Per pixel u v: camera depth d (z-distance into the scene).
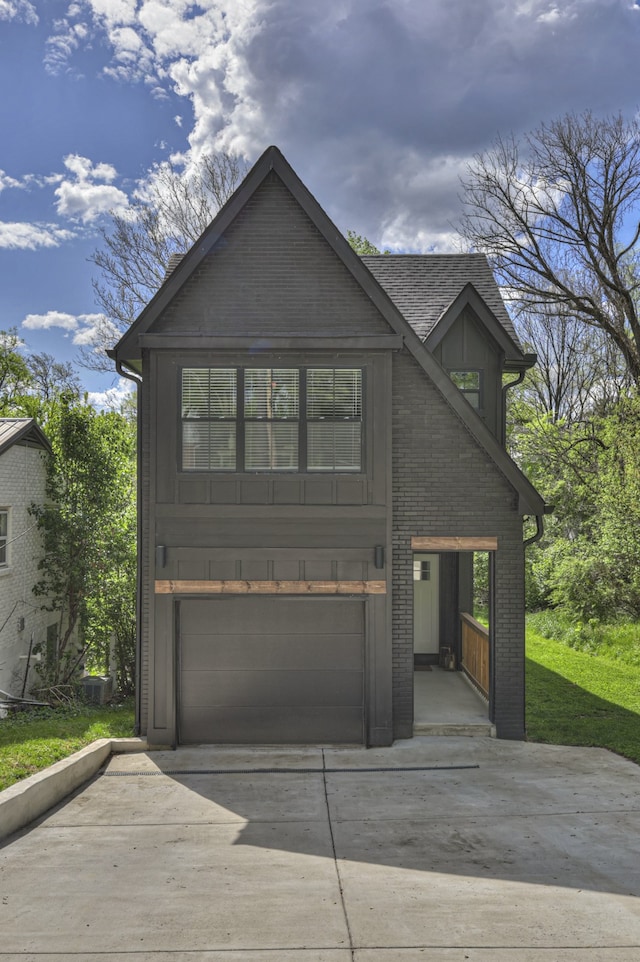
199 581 11.17
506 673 11.46
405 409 11.52
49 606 17.02
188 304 11.34
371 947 4.86
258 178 11.30
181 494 11.23
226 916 5.40
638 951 4.79
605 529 19.70
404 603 11.38
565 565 20.69
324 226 11.31
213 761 10.46
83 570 16.11
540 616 22.39
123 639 15.95
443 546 11.45
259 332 11.23
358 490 11.28
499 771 9.83
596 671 15.88
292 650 11.30
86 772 9.73
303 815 8.19
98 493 16.34
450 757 10.49
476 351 13.21
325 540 11.24
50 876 6.31
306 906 5.59
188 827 7.80
